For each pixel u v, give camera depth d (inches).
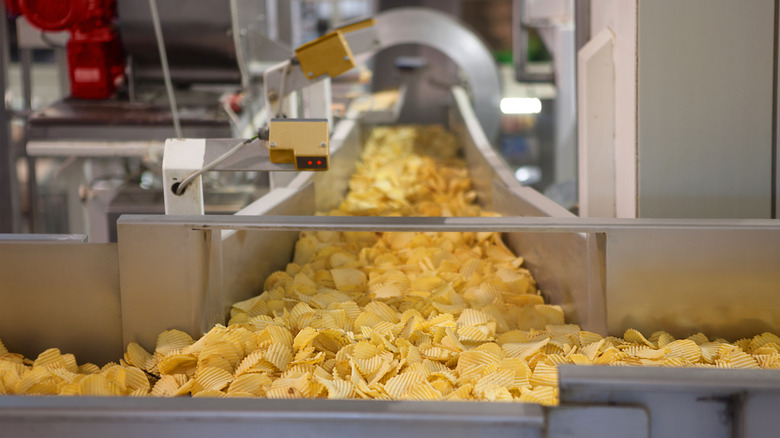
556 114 279.6
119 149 138.3
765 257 65.4
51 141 140.3
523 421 40.7
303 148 66.9
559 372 43.2
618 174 96.7
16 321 69.6
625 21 91.7
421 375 57.6
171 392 59.3
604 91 100.3
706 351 61.9
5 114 190.9
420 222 63.3
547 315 78.1
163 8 144.3
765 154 88.4
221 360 60.9
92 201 141.9
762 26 86.7
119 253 66.0
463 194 161.6
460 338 66.4
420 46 314.5
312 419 41.4
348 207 135.2
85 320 69.3
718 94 87.7
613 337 66.2
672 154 88.5
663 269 65.6
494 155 152.3
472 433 41.1
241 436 41.9
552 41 296.7
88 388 56.6
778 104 87.0
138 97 152.7
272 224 63.3
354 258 99.3
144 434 42.2
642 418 41.4
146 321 67.1
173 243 65.5
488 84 283.1
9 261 68.5
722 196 89.1
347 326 70.0
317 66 85.7
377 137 259.0
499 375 56.1
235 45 147.4
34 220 196.1
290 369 60.7
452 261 93.1
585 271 73.4
